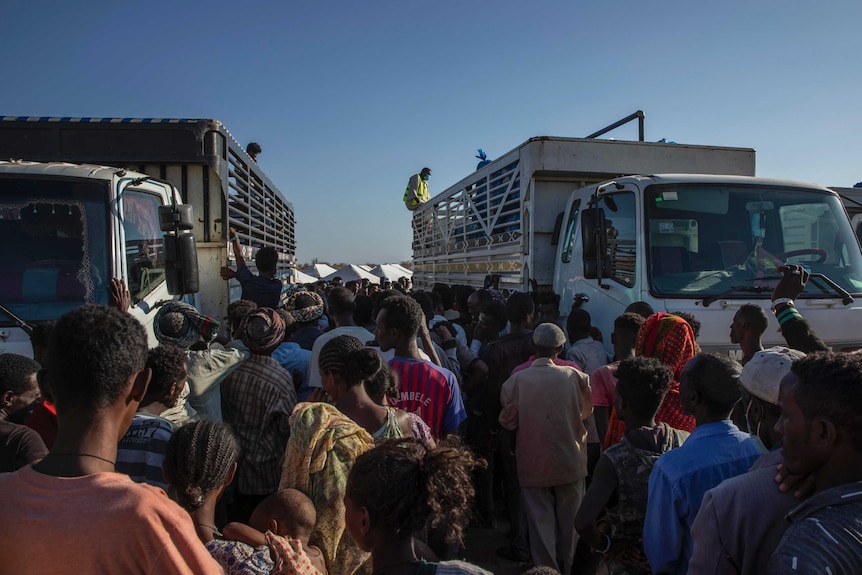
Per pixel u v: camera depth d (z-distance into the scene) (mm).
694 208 5695
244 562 1992
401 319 3742
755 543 1738
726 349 5160
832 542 1443
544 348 4020
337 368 2916
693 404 2586
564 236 6941
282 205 11172
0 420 2814
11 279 3959
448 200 10961
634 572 2801
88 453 1551
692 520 2361
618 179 6039
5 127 5539
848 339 5355
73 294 3984
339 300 4754
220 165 5898
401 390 3633
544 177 7070
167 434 2689
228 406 3574
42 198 4133
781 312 4246
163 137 5707
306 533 2266
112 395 1589
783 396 1750
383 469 1805
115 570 1425
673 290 5324
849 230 5941
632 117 8078
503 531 5305
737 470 2389
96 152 5641
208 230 6004
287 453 2564
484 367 4820
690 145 7125
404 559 1818
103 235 4148
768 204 5844
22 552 1415
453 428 3744
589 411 4105
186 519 1539
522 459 4000
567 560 4043
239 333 3916
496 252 8297
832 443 1573
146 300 4453
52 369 1578
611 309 5816
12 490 1477
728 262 5551
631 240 5684
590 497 2770
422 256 13219
